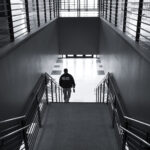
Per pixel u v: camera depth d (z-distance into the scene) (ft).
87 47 27.02
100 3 26.05
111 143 10.18
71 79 17.72
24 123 8.35
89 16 26.53
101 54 24.23
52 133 10.91
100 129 11.34
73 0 32.40
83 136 10.71
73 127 11.52
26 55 10.73
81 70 29.68
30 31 12.55
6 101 7.59
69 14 29.94
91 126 11.64
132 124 8.89
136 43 9.02
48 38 19.19
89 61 33.81
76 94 22.52
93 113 13.16
